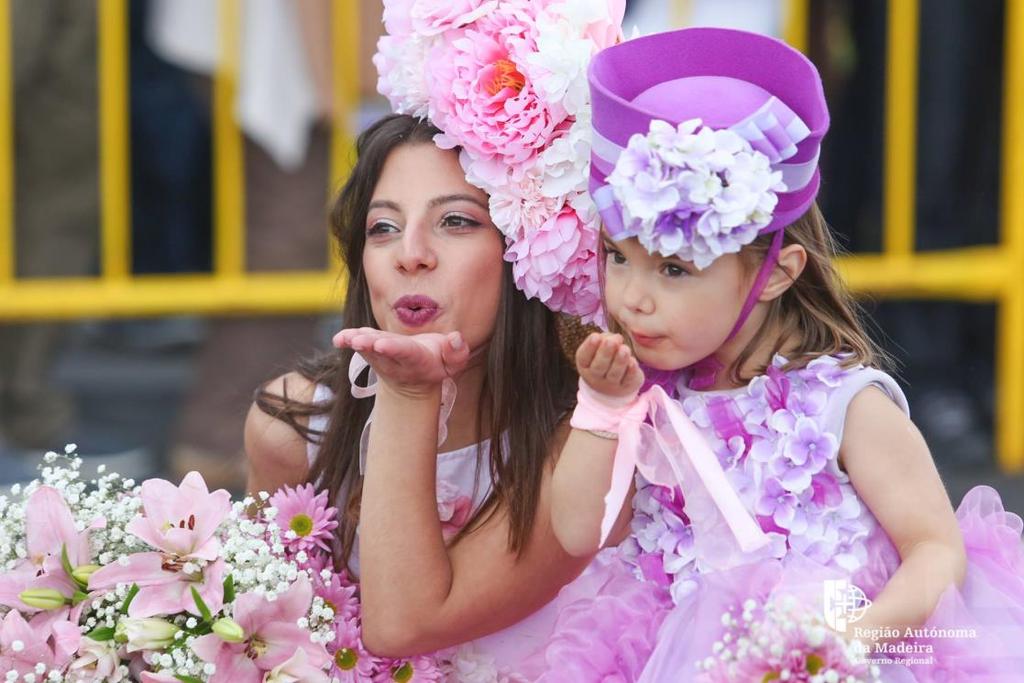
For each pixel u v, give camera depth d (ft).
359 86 29.94
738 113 15.24
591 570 17.46
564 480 15.67
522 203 16.48
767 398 16.10
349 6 29.66
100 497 16.87
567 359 17.76
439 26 16.70
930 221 31.89
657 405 15.87
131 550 16.53
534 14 16.52
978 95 31.50
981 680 15.37
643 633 16.30
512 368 17.16
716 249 14.61
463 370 17.51
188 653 15.79
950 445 32.01
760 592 15.46
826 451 15.84
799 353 16.25
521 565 16.94
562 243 16.38
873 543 15.93
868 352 16.48
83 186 31.35
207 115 31.78
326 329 31.40
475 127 16.35
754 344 16.12
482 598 16.84
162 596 15.78
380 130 17.35
